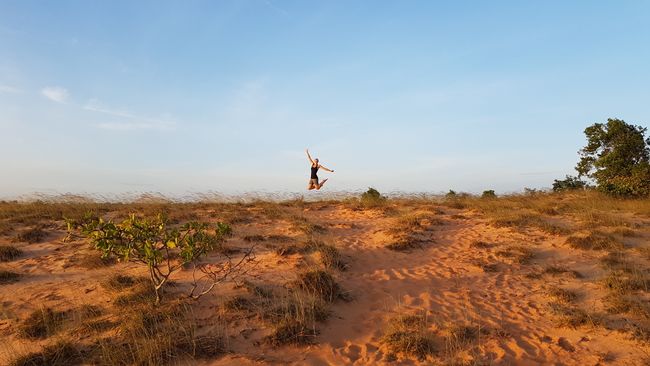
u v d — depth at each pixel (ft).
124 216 49.88
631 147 67.97
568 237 39.96
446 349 22.85
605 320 25.57
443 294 30.25
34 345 21.70
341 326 25.40
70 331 22.82
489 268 34.45
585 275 32.73
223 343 22.31
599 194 63.52
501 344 23.48
